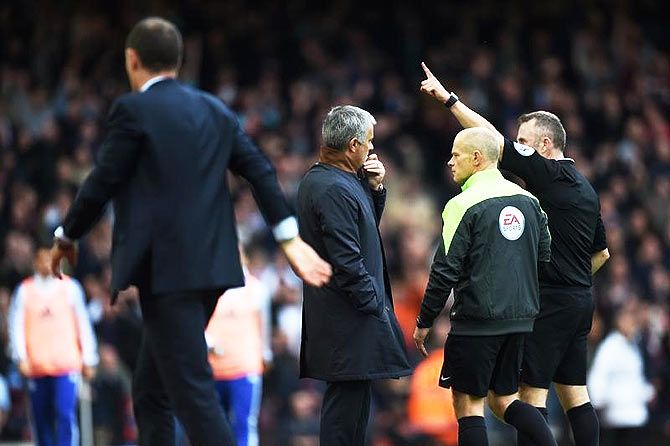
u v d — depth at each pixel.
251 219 63.28
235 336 38.47
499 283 25.12
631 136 74.06
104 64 76.38
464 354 25.45
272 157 68.81
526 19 82.62
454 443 48.88
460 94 76.38
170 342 21.34
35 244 58.91
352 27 81.81
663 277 63.12
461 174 25.78
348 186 25.59
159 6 80.31
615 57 81.06
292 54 78.88
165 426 23.17
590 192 26.59
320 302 25.78
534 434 25.22
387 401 52.00
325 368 25.70
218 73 77.12
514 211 25.27
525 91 76.44
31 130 71.75
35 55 76.75
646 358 52.34
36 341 41.91
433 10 83.81
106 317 50.28
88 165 66.75
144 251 21.23
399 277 61.00
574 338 27.05
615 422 49.12
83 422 45.44
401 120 75.62
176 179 21.33
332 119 25.91
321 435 25.94
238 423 38.50
